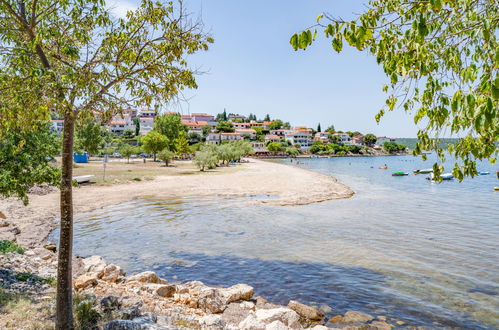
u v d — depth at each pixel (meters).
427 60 3.70
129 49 6.61
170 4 6.42
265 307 9.66
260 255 14.77
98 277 11.25
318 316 9.16
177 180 44.81
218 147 83.50
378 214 24.41
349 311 9.58
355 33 3.55
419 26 3.27
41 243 15.95
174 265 13.51
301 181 46.16
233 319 8.50
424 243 16.61
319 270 12.92
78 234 18.09
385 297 10.50
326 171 74.62
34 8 5.91
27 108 5.89
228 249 15.67
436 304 9.99
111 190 34.22
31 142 9.95
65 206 6.02
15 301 7.47
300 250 15.52
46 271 10.90
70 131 6.00
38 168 10.00
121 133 144.12
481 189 40.25
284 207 27.17
